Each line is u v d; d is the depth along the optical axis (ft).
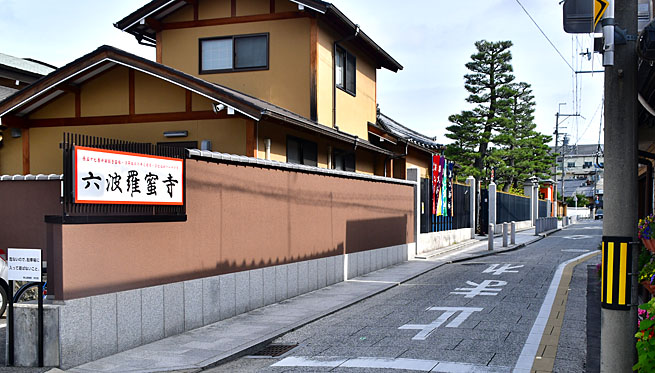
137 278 25.18
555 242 90.33
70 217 22.07
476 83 126.62
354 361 22.74
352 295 38.91
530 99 140.87
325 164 53.88
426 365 21.72
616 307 15.06
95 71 43.86
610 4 15.15
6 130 47.29
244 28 53.98
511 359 22.38
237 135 41.96
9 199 34.50
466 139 123.65
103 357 23.35
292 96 52.65
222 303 30.81
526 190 144.46
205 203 29.55
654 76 21.13
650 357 14.44
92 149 23.06
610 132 15.24
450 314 31.68
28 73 62.34
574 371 20.90
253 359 24.08
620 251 15.02
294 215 38.52
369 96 66.54
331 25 55.06
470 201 92.02
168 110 43.52
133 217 24.97
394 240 57.98
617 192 15.10
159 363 22.74
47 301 22.38
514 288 40.68
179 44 55.47
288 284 37.52
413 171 65.67
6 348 22.24
